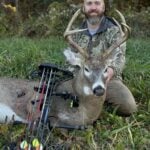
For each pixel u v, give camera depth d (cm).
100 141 300
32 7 866
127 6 780
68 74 312
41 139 269
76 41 326
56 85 308
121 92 329
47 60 435
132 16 705
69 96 301
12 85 325
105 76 294
